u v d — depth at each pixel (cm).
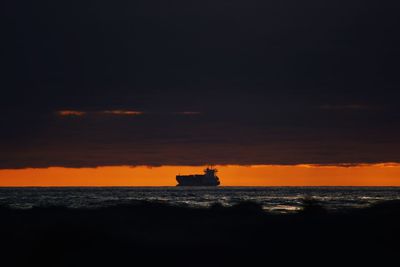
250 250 12650
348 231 14362
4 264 11562
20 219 17238
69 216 17738
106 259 11856
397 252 12419
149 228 15050
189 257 12131
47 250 12375
